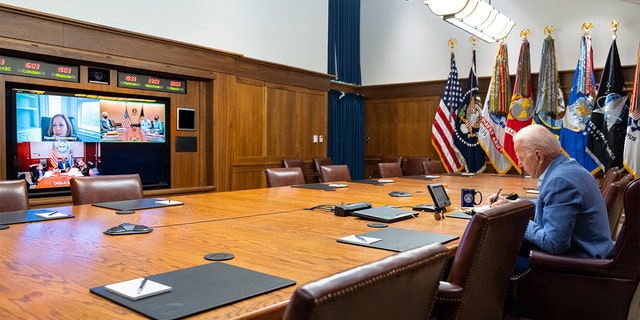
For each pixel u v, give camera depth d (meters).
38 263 1.42
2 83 4.05
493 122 7.16
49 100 4.43
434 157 8.21
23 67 4.19
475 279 1.50
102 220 2.21
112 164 4.93
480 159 7.43
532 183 4.48
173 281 1.22
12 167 4.20
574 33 6.81
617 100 6.11
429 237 1.86
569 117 6.52
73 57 4.38
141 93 5.10
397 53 8.61
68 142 4.58
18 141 4.23
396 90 8.62
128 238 1.81
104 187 2.97
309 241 1.80
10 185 2.58
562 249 2.20
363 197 3.23
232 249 1.65
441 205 2.46
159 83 5.27
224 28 6.12
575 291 2.18
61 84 4.44
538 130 2.41
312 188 3.80
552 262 2.20
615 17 6.48
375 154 8.95
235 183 6.11
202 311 1.00
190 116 5.62
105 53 4.61
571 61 6.85
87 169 4.73
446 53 8.07
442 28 8.09
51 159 4.46
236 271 1.33
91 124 4.75
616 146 6.09
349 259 1.52
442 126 7.68
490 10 4.53
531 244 2.49
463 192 2.74
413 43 8.43
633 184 2.04
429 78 8.27
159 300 1.06
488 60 7.60
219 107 5.81
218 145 5.82
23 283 1.21
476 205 2.84
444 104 7.70
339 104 8.45
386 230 2.01
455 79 7.68
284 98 6.87
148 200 2.90
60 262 1.43
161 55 5.11
